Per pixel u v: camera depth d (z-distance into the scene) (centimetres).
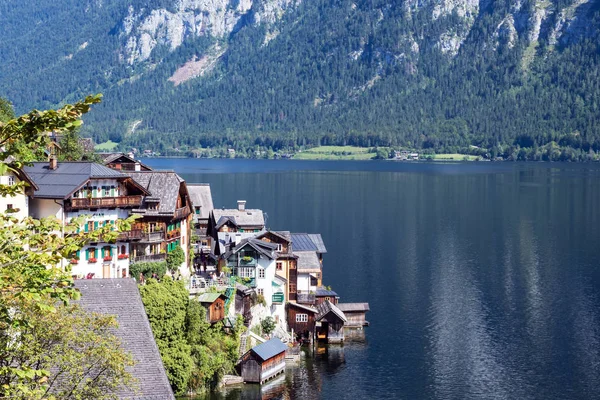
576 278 17025
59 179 9969
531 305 14712
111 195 10356
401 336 12694
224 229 13850
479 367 11344
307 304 12550
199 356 9538
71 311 5072
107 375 5106
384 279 16612
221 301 10375
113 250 10069
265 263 12088
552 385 10738
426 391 10381
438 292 15562
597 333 13025
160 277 10738
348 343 12300
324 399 9925
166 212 10944
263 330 11825
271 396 9931
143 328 5809
